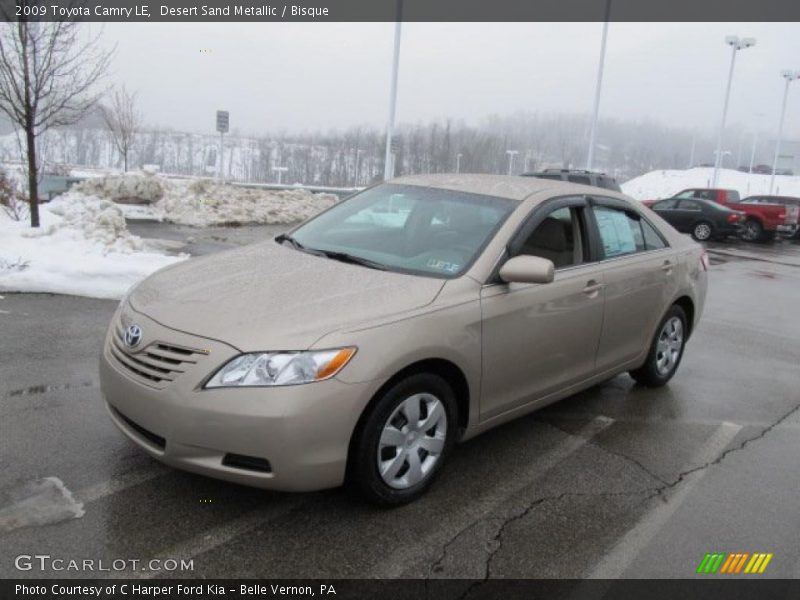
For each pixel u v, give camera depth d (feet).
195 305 11.12
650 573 10.23
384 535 10.66
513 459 13.79
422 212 14.48
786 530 11.70
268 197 64.08
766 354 24.27
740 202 90.68
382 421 10.82
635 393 18.42
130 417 10.67
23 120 31.55
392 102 77.46
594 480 13.08
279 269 12.70
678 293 18.10
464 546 10.55
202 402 9.90
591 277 14.82
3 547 9.68
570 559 10.44
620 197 17.15
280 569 9.69
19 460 12.05
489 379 12.56
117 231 33.60
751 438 15.76
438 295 11.81
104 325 20.54
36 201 31.55
